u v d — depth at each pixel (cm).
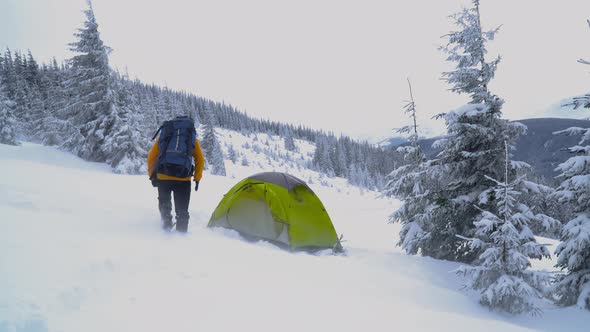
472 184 858
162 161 575
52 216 513
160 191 585
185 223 586
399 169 928
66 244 398
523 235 599
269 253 547
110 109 2695
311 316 337
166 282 360
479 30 827
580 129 653
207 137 5978
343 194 4584
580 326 505
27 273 314
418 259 756
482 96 827
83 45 2777
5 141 3516
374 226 1738
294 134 19462
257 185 766
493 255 541
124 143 2609
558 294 625
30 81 7319
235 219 763
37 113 5012
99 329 262
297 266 516
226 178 2497
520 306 514
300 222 736
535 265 1010
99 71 2742
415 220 873
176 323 288
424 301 507
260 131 18012
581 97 645
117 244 433
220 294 353
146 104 5347
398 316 370
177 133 592
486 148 834
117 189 1292
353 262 619
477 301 556
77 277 331
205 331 281
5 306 261
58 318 267
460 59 849
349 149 13125
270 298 364
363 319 348
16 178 1071
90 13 2773
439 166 847
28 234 405
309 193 801
